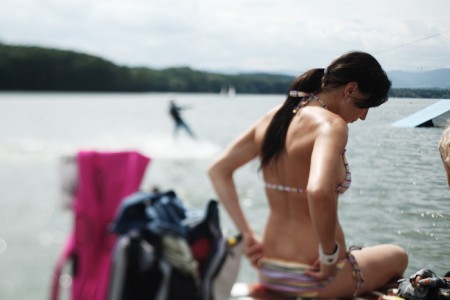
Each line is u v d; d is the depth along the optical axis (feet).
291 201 7.73
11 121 83.82
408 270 8.29
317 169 6.74
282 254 7.83
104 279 5.81
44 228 21.63
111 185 6.07
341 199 8.86
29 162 39.52
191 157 28.53
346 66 7.52
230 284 6.38
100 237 5.96
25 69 173.37
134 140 44.80
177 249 5.74
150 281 5.61
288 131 7.61
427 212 8.13
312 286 7.55
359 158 8.71
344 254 7.63
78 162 6.06
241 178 17.28
